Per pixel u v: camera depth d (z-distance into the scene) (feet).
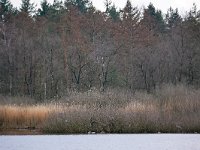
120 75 175.11
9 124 91.45
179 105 99.50
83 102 102.68
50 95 168.04
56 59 176.65
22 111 93.25
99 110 89.30
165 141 71.36
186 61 178.19
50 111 92.32
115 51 169.78
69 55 173.68
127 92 126.41
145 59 176.76
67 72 172.04
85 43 174.09
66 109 91.56
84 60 171.22
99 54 168.55
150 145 66.90
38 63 175.22
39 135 81.76
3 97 153.07
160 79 176.76
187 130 85.66
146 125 85.81
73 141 72.28
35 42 178.70
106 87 165.27
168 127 85.87
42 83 172.45
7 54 174.70
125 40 177.58
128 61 176.65
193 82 172.45
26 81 170.09
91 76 170.60
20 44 176.76
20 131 87.30
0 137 79.05
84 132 85.35
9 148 65.05
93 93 106.63
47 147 65.77
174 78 176.96
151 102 109.81
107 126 85.92
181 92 124.16
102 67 165.37
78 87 163.43
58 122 86.12
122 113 88.28
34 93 170.19
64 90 165.48
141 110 90.63
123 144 68.28
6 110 93.04
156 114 89.51
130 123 85.87
